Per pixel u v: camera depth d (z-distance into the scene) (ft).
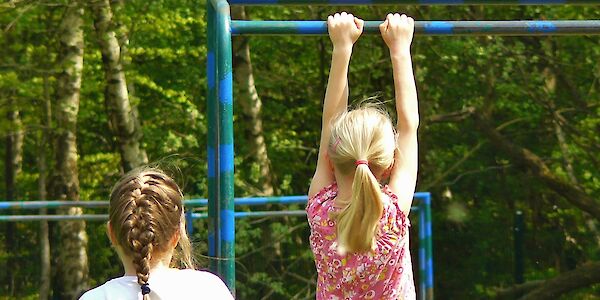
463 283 63.46
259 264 47.62
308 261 50.11
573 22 17.40
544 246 63.05
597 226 62.03
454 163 62.23
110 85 54.03
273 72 66.03
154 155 62.90
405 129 14.20
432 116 58.34
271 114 67.67
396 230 12.82
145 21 57.11
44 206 32.01
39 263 49.93
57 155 56.29
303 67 66.85
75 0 53.31
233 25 16.78
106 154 68.69
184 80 63.57
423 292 36.76
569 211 62.39
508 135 63.21
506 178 63.10
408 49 14.87
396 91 14.53
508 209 63.57
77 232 55.83
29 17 56.70
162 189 11.55
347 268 12.71
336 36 14.74
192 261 12.59
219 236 16.53
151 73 64.39
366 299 12.74
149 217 11.28
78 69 54.90
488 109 58.85
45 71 54.80
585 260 61.98
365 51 59.98
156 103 64.64
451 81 59.21
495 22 17.24
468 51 53.83
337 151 12.87
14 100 61.72
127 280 11.39
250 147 56.75
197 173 60.08
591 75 58.80
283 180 61.00
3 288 48.91
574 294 60.18
